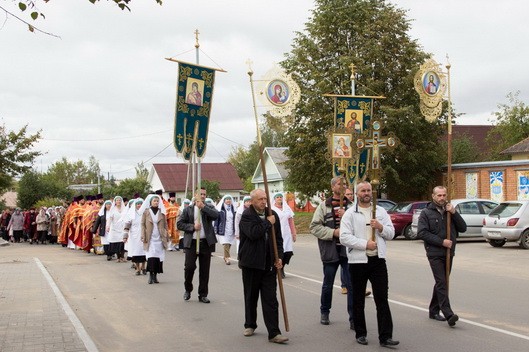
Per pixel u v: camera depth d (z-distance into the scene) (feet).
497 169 97.81
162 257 44.98
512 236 66.08
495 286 39.88
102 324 30.09
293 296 36.99
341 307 33.01
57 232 103.65
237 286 42.09
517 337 25.23
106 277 49.44
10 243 108.58
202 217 35.73
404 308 32.09
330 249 28.30
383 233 23.98
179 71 39.01
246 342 25.49
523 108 161.68
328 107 106.01
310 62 109.19
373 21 109.60
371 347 23.99
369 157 26.45
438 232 27.66
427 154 107.14
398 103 107.34
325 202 29.14
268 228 25.67
